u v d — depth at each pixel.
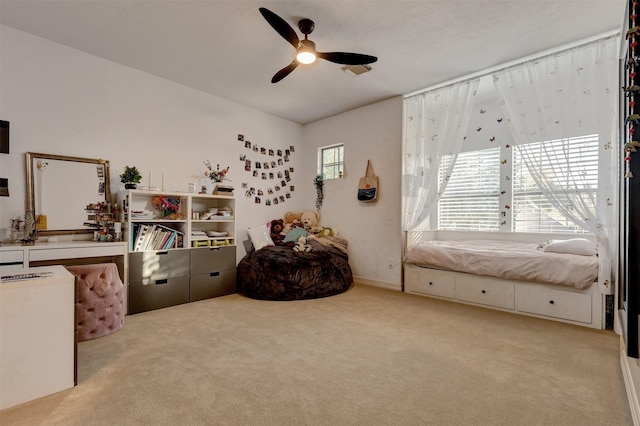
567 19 2.60
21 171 2.82
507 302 3.25
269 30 2.80
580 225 2.88
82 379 1.84
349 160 4.88
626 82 1.92
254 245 4.45
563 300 2.92
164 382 1.81
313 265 3.89
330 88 4.05
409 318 3.02
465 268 3.50
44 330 1.66
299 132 5.53
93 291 2.48
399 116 4.29
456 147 3.75
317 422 1.46
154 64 3.45
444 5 2.45
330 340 2.46
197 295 3.64
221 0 2.41
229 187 4.07
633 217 1.52
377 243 4.50
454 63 3.37
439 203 4.82
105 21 2.69
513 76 3.35
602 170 2.75
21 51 2.83
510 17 2.58
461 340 2.48
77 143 3.13
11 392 1.56
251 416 1.50
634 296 1.52
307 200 5.48
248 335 2.56
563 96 3.03
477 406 1.60
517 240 4.11
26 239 2.65
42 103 2.94
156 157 3.71
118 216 3.34
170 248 3.47
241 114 4.62
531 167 3.18
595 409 1.58
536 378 1.89
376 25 2.71
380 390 1.75
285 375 1.91
